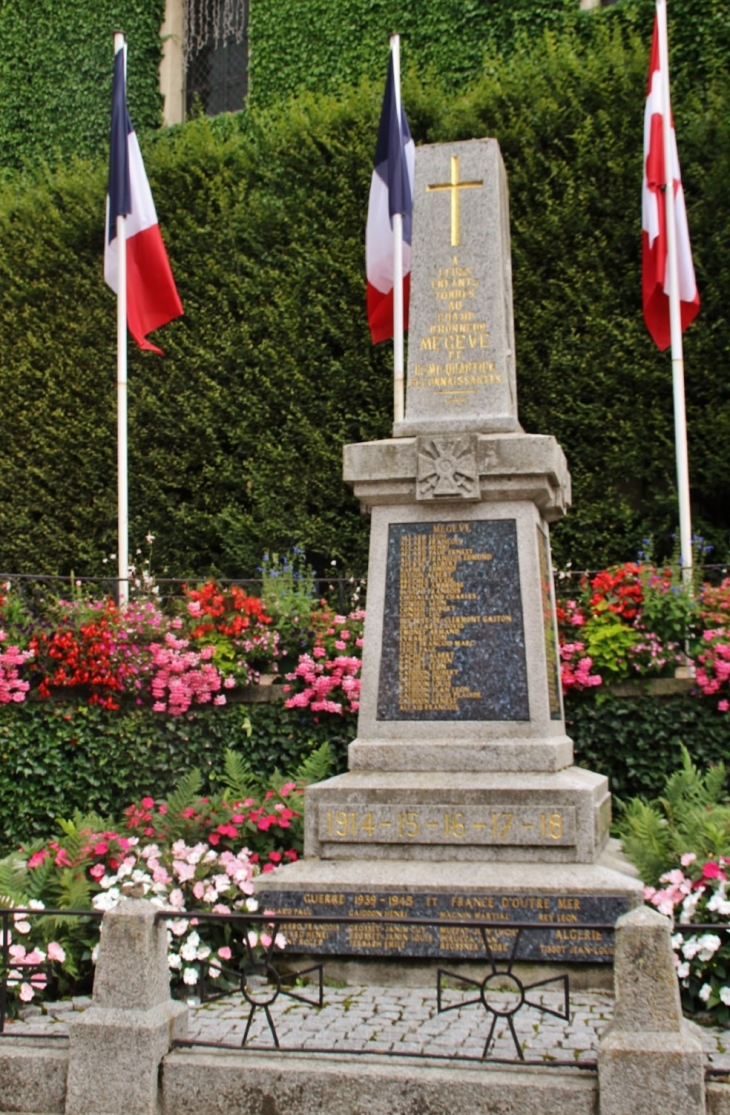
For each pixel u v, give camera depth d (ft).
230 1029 15.93
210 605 31.91
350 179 49.26
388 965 18.31
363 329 47.34
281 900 18.70
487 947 13.61
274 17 59.67
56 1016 16.70
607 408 43.60
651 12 50.37
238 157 52.11
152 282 43.19
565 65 47.42
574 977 17.69
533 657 20.83
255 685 31.24
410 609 21.43
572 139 46.11
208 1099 13.48
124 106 43.16
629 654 28.96
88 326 51.13
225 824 20.88
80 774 29.94
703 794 22.03
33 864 19.39
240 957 18.69
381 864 19.21
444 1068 13.28
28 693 30.60
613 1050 12.56
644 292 40.14
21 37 65.26
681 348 38.91
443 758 20.25
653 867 18.78
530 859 18.99
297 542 46.29
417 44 55.98
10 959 16.79
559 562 43.27
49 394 50.93
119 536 41.01
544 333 44.75
